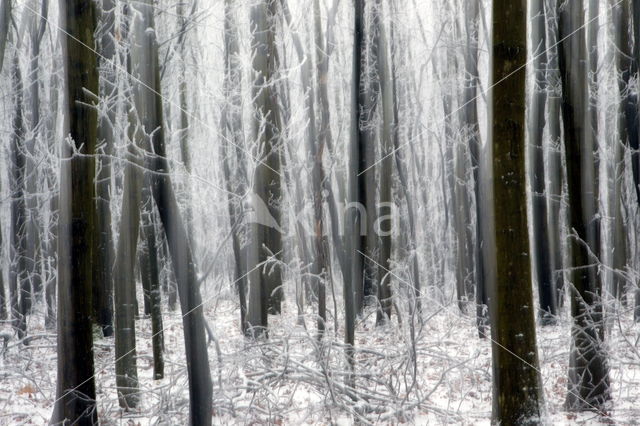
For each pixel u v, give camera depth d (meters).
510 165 4.54
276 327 9.41
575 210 6.47
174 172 7.56
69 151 5.41
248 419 6.35
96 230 8.52
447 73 12.88
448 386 7.61
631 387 7.09
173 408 6.47
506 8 4.43
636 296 10.31
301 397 7.21
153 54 6.07
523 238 4.60
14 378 7.89
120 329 7.04
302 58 11.28
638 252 12.28
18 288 10.86
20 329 9.72
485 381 7.67
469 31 11.30
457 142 12.66
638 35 8.18
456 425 6.20
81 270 5.51
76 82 5.37
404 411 6.44
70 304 5.51
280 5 10.57
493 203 4.69
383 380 7.18
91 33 5.46
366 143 10.42
